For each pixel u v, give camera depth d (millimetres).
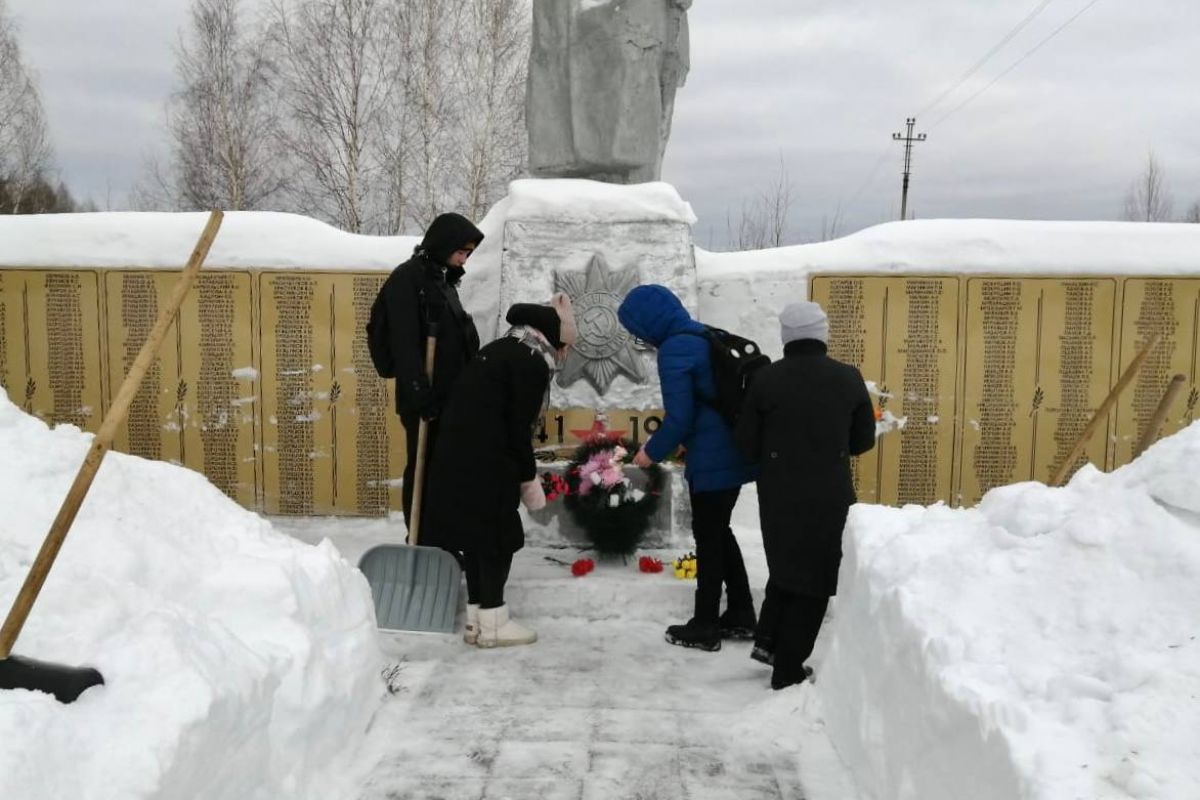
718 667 4043
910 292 5629
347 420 5836
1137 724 1827
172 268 5785
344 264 5770
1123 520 2379
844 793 2912
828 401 3576
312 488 5879
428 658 4109
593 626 4539
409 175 16984
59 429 3256
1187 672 1935
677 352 4070
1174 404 5539
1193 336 5508
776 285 5711
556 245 5418
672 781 3035
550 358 4258
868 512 3318
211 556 3088
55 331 5824
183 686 2225
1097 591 2270
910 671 2527
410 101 16859
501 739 3328
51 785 1861
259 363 5820
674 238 5414
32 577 2152
